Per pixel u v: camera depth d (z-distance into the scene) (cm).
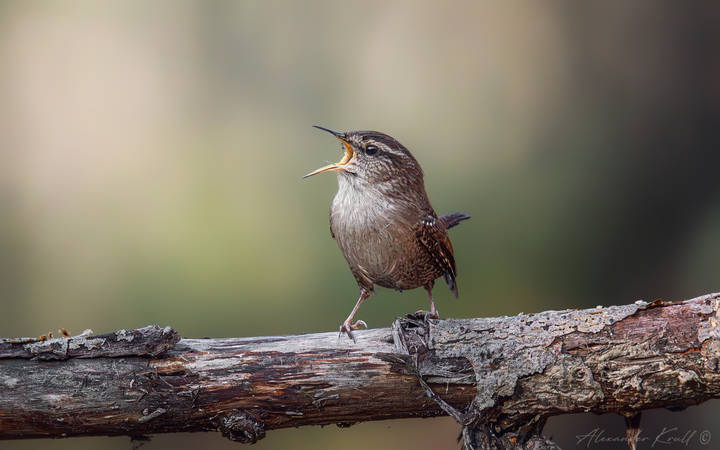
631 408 497
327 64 1631
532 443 498
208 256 1217
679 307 495
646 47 1482
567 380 485
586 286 1280
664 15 1464
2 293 1230
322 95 1590
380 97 1580
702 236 1337
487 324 504
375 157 624
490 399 488
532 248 1267
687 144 1416
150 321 1136
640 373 482
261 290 1165
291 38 1659
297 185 1353
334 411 500
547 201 1346
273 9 1672
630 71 1488
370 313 1135
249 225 1270
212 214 1301
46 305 1195
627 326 491
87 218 1348
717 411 1170
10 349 477
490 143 1462
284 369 492
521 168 1400
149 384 479
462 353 493
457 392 495
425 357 494
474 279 1221
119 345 482
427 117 1534
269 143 1493
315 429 1217
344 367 495
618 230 1339
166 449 1138
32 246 1317
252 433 490
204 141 1509
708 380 479
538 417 498
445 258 670
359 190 628
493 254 1260
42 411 470
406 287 682
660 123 1436
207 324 1123
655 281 1325
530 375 487
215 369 488
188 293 1166
